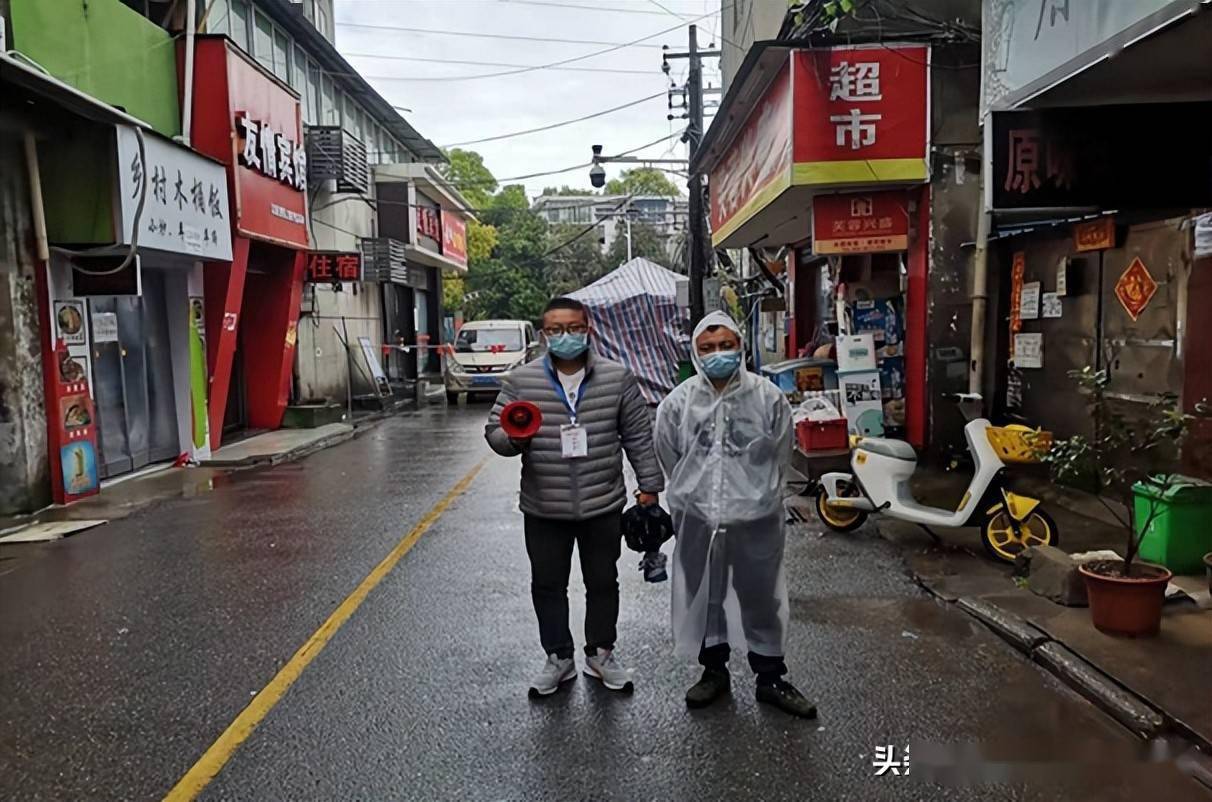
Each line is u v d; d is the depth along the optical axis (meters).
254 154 13.34
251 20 16.62
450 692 4.30
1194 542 5.74
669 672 4.52
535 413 4.09
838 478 7.32
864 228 9.31
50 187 9.14
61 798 3.39
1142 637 4.63
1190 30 4.35
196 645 5.00
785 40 8.55
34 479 8.95
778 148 9.27
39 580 6.46
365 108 24.86
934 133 8.80
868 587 5.89
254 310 15.71
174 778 3.52
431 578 6.26
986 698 4.17
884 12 8.85
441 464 11.96
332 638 5.06
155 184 9.98
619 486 4.30
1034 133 5.96
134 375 11.41
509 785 3.44
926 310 9.22
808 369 11.12
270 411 15.79
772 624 4.05
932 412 9.32
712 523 3.99
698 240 19.91
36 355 9.05
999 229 9.07
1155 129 5.92
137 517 8.71
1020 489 8.25
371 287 24.02
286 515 8.63
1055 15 5.14
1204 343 6.10
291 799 3.36
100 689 4.41
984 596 5.48
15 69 7.08
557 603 4.29
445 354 25.00
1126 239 7.16
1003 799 3.32
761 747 3.72
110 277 9.55
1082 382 5.12
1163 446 6.63
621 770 3.54
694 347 4.04
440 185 26.53
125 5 11.48
